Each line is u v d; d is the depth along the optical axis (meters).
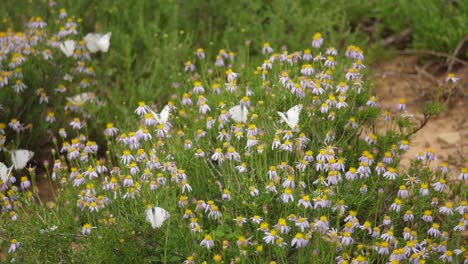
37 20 2.79
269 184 2.27
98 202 2.29
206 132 2.47
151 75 2.84
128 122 2.61
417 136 2.73
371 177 2.33
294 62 2.59
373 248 2.21
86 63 2.82
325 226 2.21
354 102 2.48
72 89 2.78
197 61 2.91
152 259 2.24
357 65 2.51
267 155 2.39
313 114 2.41
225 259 2.22
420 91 2.88
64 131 2.57
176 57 2.86
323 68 2.54
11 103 2.62
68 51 2.73
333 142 2.44
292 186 2.25
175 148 2.40
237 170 2.38
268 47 2.62
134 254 2.24
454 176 2.59
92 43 2.79
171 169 2.33
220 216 2.29
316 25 2.94
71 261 2.26
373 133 2.49
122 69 2.90
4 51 2.68
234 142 2.40
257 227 2.24
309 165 2.38
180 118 2.60
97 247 2.23
